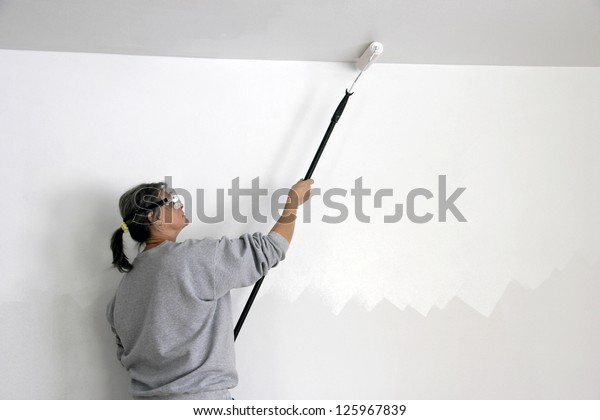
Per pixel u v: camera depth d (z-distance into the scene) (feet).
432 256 7.32
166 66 7.32
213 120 7.28
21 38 6.82
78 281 6.88
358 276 7.18
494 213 7.50
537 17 6.61
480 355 7.18
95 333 6.82
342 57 7.45
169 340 5.66
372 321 7.11
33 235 6.88
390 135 7.49
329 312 7.07
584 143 7.75
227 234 7.11
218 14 6.39
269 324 6.97
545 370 7.23
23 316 6.74
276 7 6.27
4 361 6.64
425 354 7.11
